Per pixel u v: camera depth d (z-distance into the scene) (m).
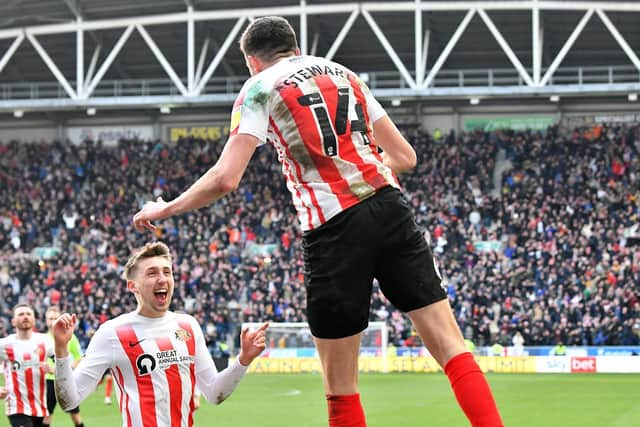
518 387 55.62
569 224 82.06
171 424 14.77
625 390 53.16
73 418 32.59
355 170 8.95
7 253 88.19
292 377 68.25
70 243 88.44
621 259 76.44
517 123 95.31
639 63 73.06
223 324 76.94
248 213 88.69
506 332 71.81
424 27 85.56
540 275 76.12
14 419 27.81
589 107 93.88
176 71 97.38
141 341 14.77
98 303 80.00
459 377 8.64
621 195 84.75
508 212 83.94
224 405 47.28
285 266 81.12
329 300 8.88
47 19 82.12
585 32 86.19
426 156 91.31
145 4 80.38
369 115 9.65
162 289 14.82
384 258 8.96
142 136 101.38
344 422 9.18
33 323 28.17
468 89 79.62
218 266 83.06
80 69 80.31
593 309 72.12
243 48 9.68
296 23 84.81
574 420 38.50
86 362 14.60
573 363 69.44
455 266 78.44
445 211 85.06
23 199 94.12
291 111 8.98
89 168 96.31
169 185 94.44
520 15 81.94
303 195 9.00
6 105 83.94
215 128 100.19
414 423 37.81
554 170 87.94
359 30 87.06
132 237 87.81
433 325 8.95
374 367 72.38
